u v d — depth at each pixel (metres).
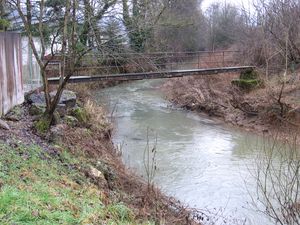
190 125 16.53
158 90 26.94
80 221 4.21
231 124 16.78
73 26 8.12
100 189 6.50
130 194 7.22
